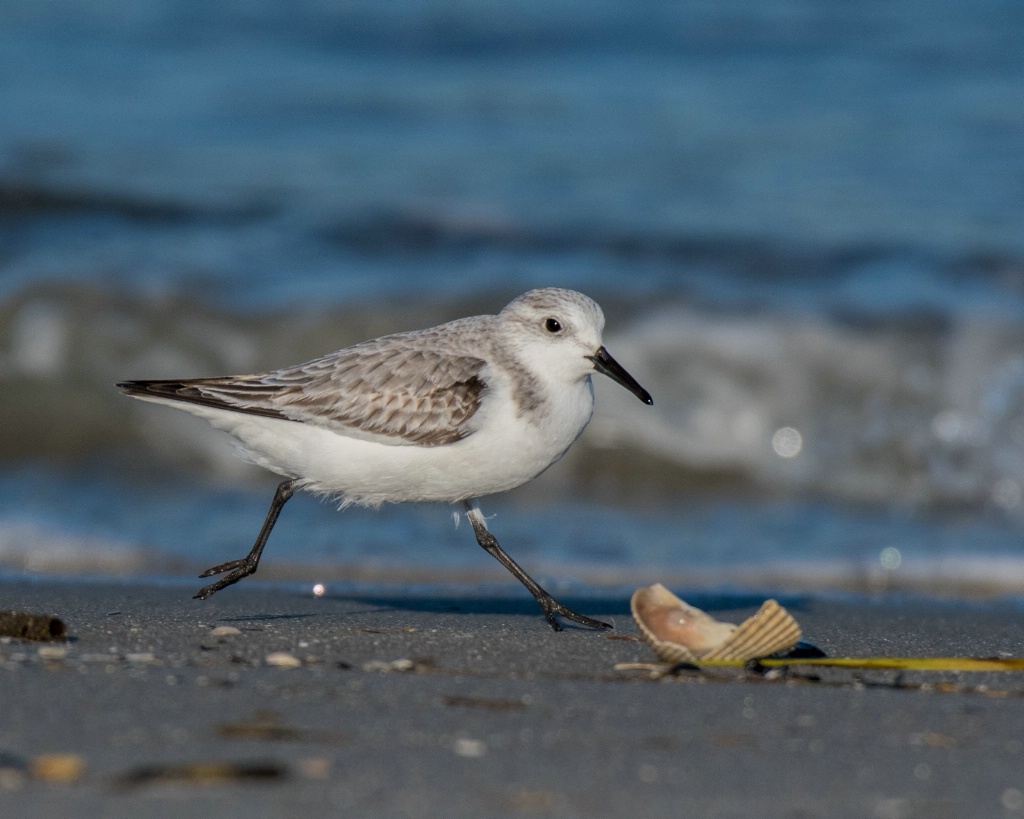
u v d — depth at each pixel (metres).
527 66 25.89
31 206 19.12
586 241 18.86
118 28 26.50
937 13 28.03
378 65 25.75
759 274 18.06
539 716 5.93
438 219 19.25
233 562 8.52
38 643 7.20
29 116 22.62
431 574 11.46
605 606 9.88
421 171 21.02
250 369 16.41
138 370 16.27
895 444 15.69
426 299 17.09
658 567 12.02
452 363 8.23
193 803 4.64
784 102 24.11
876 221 19.41
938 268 18.17
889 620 9.64
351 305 16.94
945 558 12.46
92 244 18.36
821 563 12.30
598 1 28.23
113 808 4.58
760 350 16.23
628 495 14.83
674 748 5.52
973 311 16.91
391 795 4.81
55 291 16.83
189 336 16.53
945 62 25.75
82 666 6.55
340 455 8.14
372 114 23.41
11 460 14.83
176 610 8.87
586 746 5.49
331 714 5.82
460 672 6.87
